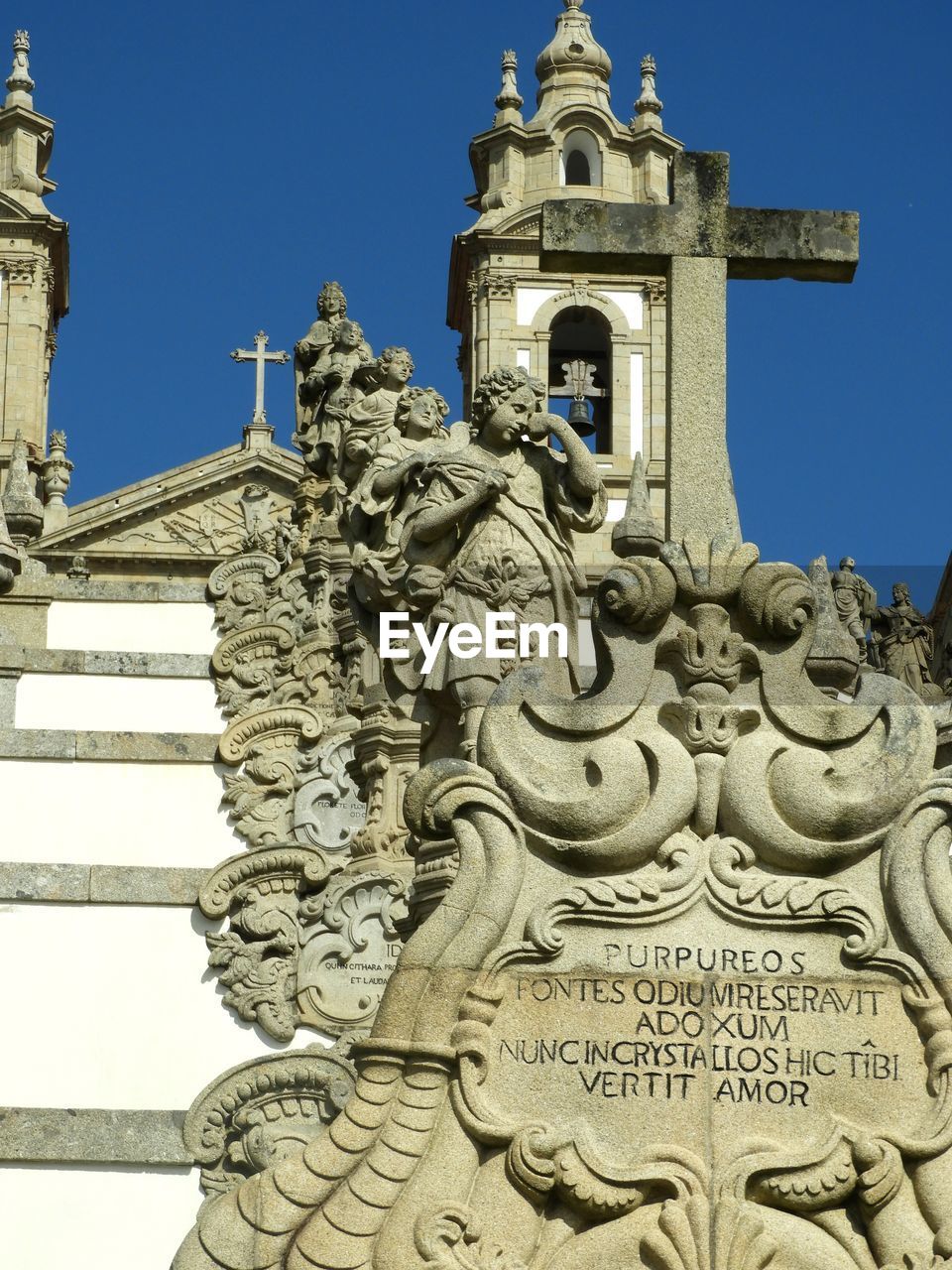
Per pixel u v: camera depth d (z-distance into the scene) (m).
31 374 47.06
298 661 18.03
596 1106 9.38
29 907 15.11
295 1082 13.80
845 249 10.76
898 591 22.00
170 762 16.95
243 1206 9.27
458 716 12.72
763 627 9.89
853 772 9.79
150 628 19.23
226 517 41.12
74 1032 14.84
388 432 15.89
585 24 49.47
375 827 15.14
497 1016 9.47
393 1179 9.24
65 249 48.53
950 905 9.61
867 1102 9.42
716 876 9.70
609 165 47.69
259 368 42.16
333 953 15.06
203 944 15.16
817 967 9.59
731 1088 9.42
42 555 40.22
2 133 48.81
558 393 44.28
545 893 9.63
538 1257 9.20
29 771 16.75
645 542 10.55
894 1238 9.23
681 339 10.62
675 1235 9.16
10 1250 13.34
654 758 9.77
